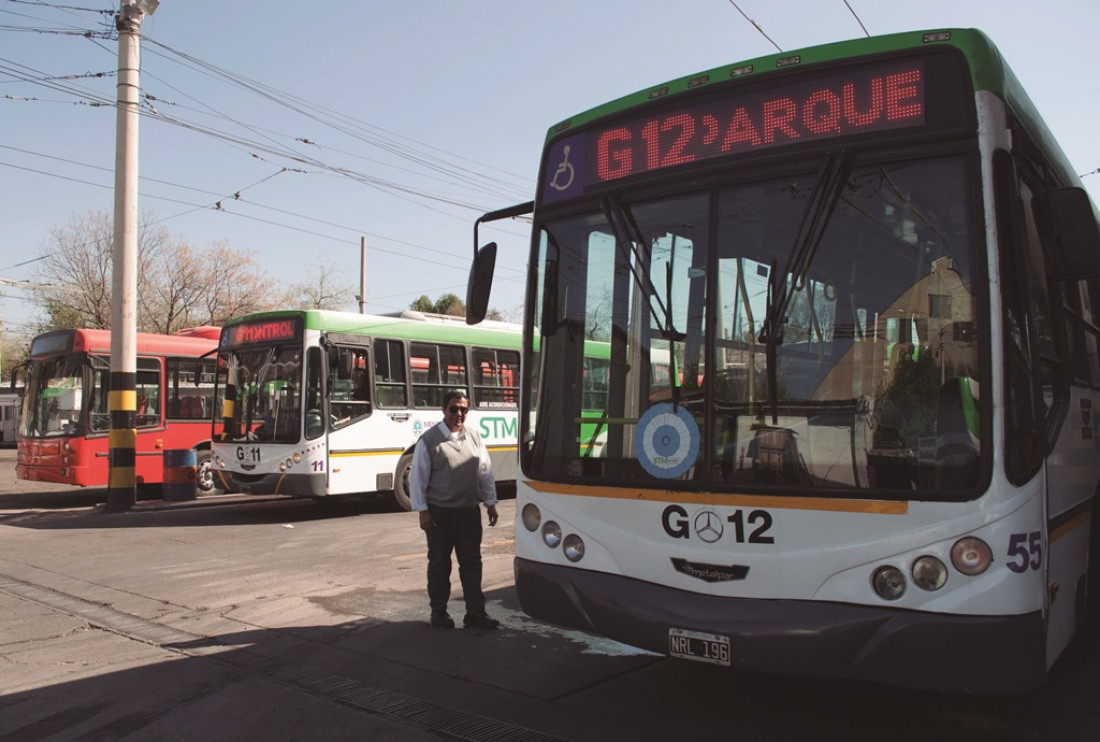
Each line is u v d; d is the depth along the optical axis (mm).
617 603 4230
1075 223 3766
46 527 12172
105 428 15195
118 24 14008
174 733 4414
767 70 4277
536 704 4785
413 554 9656
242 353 13492
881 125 3951
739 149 4320
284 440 12641
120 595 7609
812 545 3803
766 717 4582
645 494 4293
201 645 6004
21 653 5844
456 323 15062
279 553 9750
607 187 4770
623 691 4996
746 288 4172
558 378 4797
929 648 3494
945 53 3869
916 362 3732
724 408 4137
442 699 4879
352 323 13312
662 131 4594
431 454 6367
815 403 3914
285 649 5887
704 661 3908
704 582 4047
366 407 13289
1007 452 3514
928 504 3586
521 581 4746
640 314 4508
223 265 42375
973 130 3754
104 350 15258
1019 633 3430
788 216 4121
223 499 16094
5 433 42000
